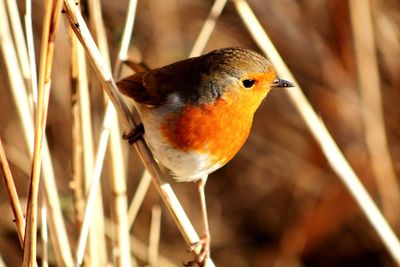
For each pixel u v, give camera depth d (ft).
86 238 25.61
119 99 24.34
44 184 26.58
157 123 24.93
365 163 40.73
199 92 25.00
